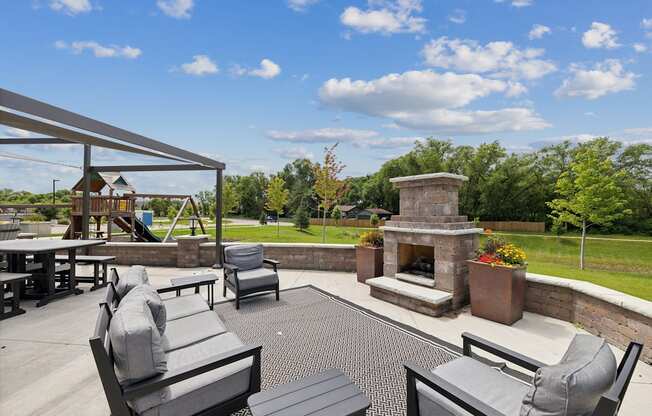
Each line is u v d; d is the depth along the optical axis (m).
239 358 2.27
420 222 5.34
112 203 13.96
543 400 1.47
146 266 8.52
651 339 3.25
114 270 3.59
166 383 1.96
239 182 57.62
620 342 3.62
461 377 2.19
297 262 8.03
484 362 2.57
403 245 5.81
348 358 3.43
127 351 1.89
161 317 2.76
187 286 4.45
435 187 5.13
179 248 8.27
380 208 51.25
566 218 20.98
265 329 4.25
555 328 4.25
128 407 1.91
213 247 8.38
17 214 16.94
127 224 15.41
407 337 3.98
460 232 4.87
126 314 2.11
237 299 5.07
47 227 17.92
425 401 2.03
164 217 44.59
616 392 1.43
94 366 3.19
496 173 37.59
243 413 2.49
